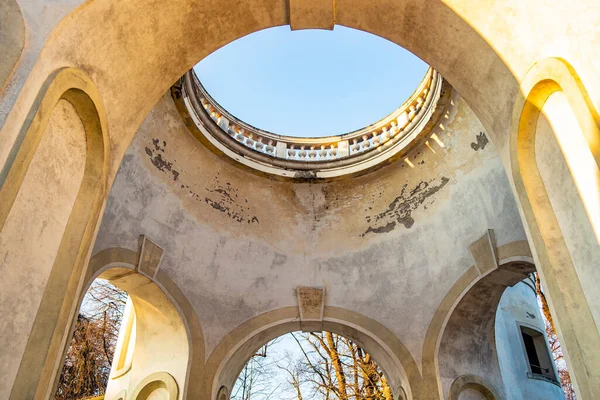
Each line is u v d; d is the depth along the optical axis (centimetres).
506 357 1062
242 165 1045
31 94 362
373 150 1065
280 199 1103
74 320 596
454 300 896
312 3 579
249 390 1770
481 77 539
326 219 1111
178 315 892
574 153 416
